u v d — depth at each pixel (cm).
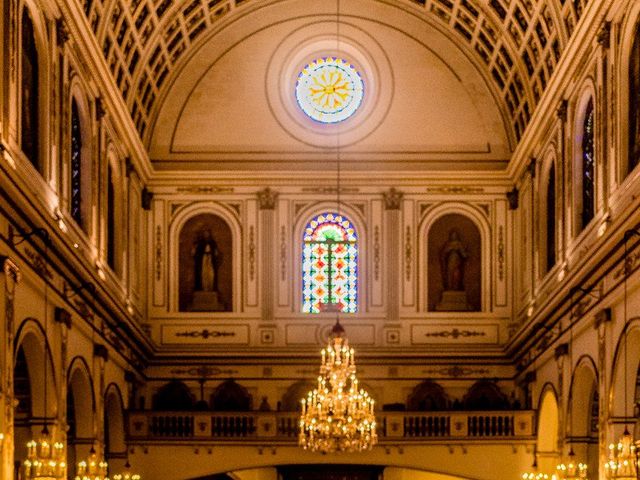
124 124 3647
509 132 4259
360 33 4303
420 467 3834
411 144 4269
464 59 4294
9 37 2391
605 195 2873
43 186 2698
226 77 4291
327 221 4272
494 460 3825
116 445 3791
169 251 4225
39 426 2741
